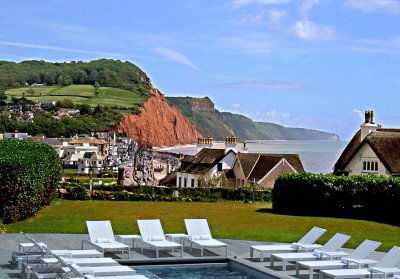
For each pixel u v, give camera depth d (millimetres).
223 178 60125
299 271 16547
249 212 30891
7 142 30703
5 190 23766
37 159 26172
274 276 15828
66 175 93812
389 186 28906
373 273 14672
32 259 15742
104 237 18438
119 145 155250
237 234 23062
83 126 174000
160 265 17500
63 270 13867
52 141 133000
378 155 38438
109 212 28938
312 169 146375
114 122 194375
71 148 128125
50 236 21344
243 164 60969
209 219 27391
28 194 25062
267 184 57781
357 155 40969
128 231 23062
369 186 29688
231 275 16750
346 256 17016
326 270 15125
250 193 40031
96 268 14344
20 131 160125
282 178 31672
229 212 30609
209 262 18094
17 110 189375
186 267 17719
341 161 43844
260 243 21156
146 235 19172
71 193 34656
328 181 30531
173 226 24812
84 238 21047
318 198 30656
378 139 39250
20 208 24641
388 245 21438
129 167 112062
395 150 38688
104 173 97250
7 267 15875
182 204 34594
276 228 24906
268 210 32250
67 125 170250
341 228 25375
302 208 31094
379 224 26906
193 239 19328
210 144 74562
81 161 119125
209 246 18281
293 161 59625
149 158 135250
